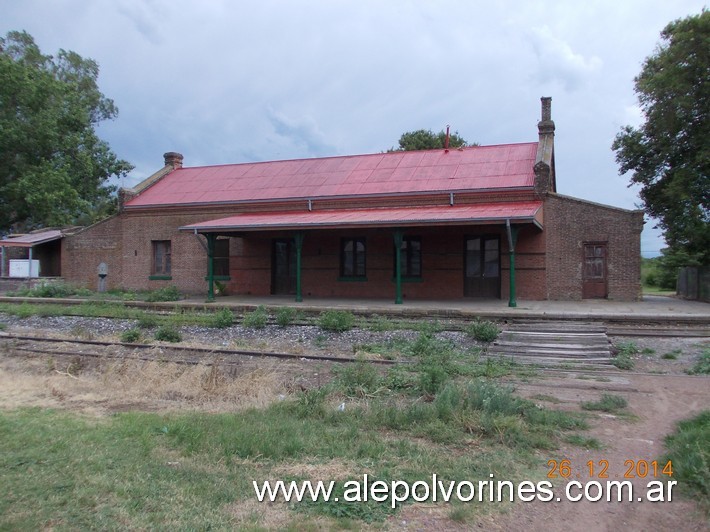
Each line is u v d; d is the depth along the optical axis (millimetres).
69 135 33031
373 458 5738
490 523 4383
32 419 7125
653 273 39719
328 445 6105
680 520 4531
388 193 21688
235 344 14008
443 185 21422
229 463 5535
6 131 28953
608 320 13938
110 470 5230
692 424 6863
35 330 16969
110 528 4059
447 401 7320
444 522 4352
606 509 4703
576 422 7043
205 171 28781
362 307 16797
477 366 10930
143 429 6559
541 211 19375
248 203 23875
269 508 4516
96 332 16531
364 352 12477
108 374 10461
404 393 8797
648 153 22656
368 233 21766
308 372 10789
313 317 16438
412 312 15852
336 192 22906
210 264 20453
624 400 8164
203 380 9766
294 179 25266
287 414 7465
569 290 19438
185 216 25203
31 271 28125
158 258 26094
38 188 29906
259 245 23875
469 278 20781
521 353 12320
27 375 10797
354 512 4461
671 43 19500
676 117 19719
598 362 11508
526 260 19906
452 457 5828
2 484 4824
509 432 6473
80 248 27625
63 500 4508
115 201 44906
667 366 11086
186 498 4637
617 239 19047
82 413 7621
